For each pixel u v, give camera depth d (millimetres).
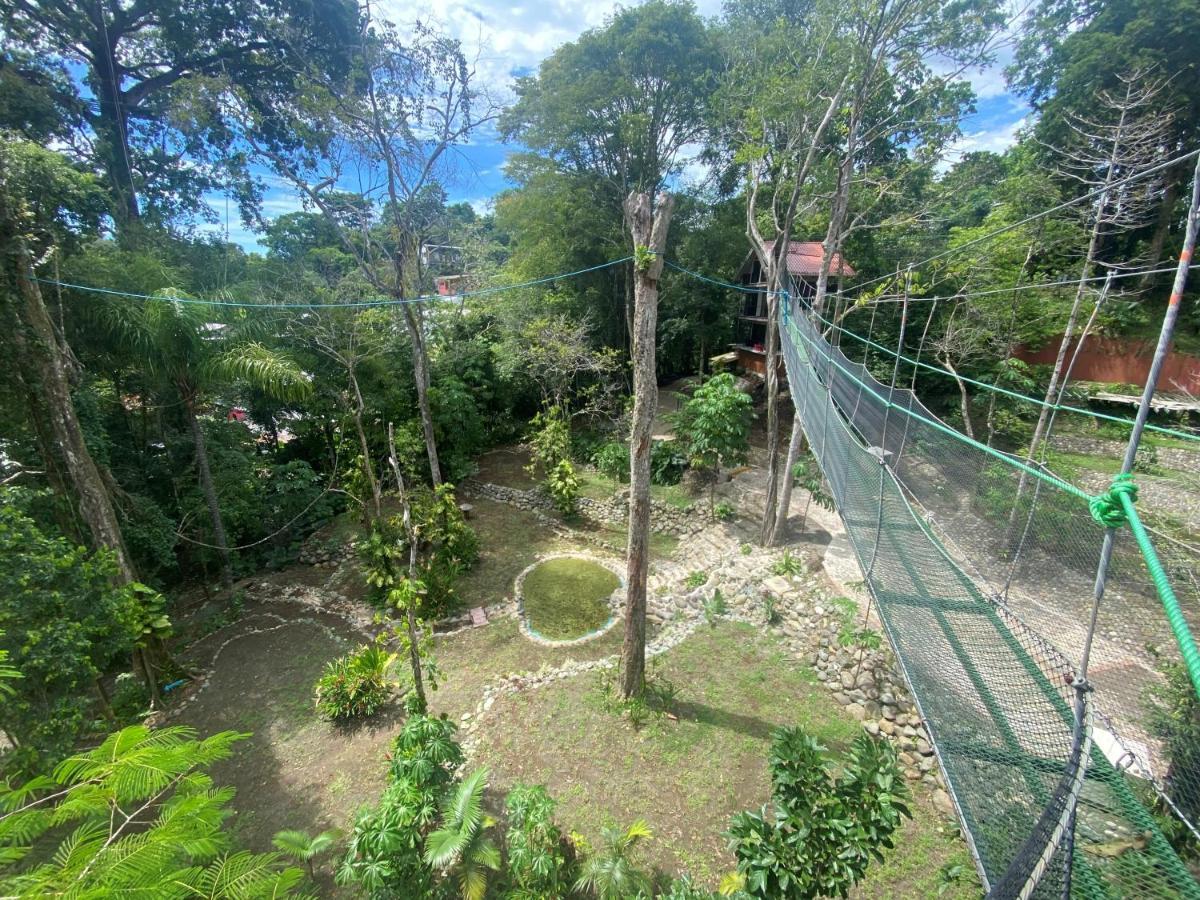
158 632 6652
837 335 9367
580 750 5746
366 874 4113
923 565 3334
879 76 8172
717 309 17484
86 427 7906
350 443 12180
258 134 13578
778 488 9914
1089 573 4672
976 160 13172
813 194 10180
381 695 6680
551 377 15062
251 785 5734
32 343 6078
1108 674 4359
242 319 8883
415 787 4656
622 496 12172
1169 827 3145
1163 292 13781
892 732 5746
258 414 12203
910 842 4652
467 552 10094
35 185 7867
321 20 12430
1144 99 8453
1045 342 13008
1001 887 1659
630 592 6027
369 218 10523
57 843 3811
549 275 17000
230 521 9875
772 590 8078
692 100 14625
